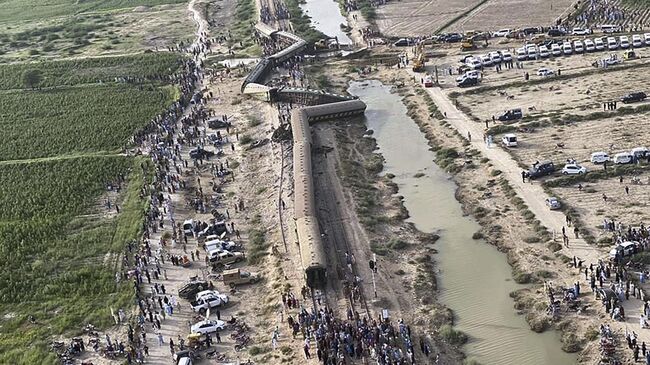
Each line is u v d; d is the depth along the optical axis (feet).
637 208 381.81
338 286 344.90
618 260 333.01
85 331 331.77
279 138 522.06
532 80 590.55
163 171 498.69
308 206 399.85
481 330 312.91
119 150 548.72
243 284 355.97
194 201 446.60
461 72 634.02
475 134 505.66
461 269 360.07
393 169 481.05
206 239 395.34
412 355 291.58
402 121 560.20
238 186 467.11
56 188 488.02
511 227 387.34
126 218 437.58
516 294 332.39
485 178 444.14
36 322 343.87
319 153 506.07
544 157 454.81
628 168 421.18
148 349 314.55
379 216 417.08
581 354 288.71
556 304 315.37
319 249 352.69
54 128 604.49
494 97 569.64
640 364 272.92
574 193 407.03
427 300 334.24
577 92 554.05
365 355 290.97
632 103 515.91
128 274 374.02
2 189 495.00
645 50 627.46
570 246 357.82
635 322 295.89
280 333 313.94
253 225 413.80
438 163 479.00
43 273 386.52
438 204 426.92
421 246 384.06
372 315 321.32
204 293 341.00
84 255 401.29
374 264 360.48
